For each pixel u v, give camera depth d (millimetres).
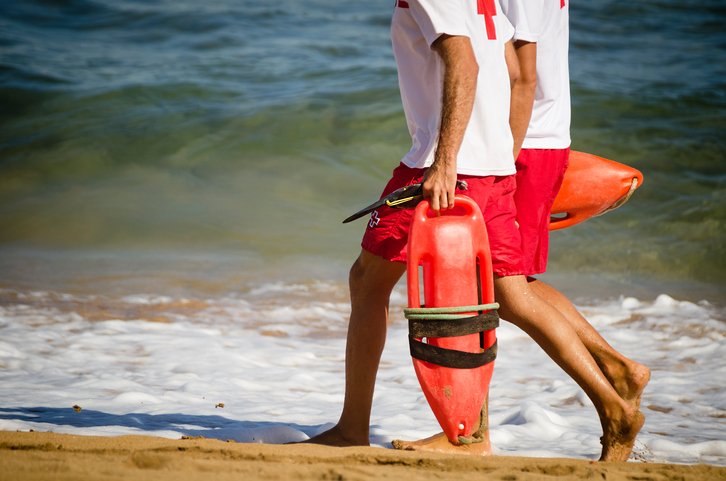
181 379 17094
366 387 11898
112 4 64812
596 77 53125
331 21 63406
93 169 39469
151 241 31797
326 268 28781
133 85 47562
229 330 21406
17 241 31734
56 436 9891
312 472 8672
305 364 18859
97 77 49438
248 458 9516
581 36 63781
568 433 14289
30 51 54156
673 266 30438
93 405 14734
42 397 15133
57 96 46031
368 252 11609
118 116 44125
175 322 21875
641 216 35375
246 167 39625
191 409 14867
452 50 10359
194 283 26312
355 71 51000
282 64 52812
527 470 9469
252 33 59812
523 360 19672
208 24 61188
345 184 38406
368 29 61594
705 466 9734
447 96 10312
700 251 31438
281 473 8609
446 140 10273
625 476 9273
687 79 53312
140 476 8172
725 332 21859
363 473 8703
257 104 45281
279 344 20359
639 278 29266
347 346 11945
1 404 14461
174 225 33281
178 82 48250
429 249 10469
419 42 11203
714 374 18234
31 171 39000
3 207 35062
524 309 11352
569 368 11367
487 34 11086
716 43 62812
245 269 28328
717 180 39469
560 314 11445
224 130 42500
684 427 14812
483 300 10719
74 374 17109
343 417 12023
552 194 12836
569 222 14320
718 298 26672
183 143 41375
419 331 10445
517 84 11805
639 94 49219
